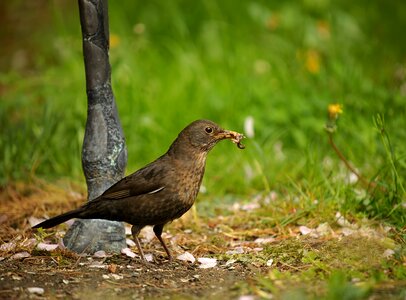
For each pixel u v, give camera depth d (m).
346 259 9.04
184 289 8.40
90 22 9.54
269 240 10.34
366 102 14.08
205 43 17.70
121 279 8.73
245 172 12.95
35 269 8.99
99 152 9.70
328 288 8.02
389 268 8.71
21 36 19.80
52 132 13.40
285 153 13.78
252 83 15.38
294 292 7.95
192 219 11.47
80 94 15.26
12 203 11.95
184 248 10.30
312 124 13.73
